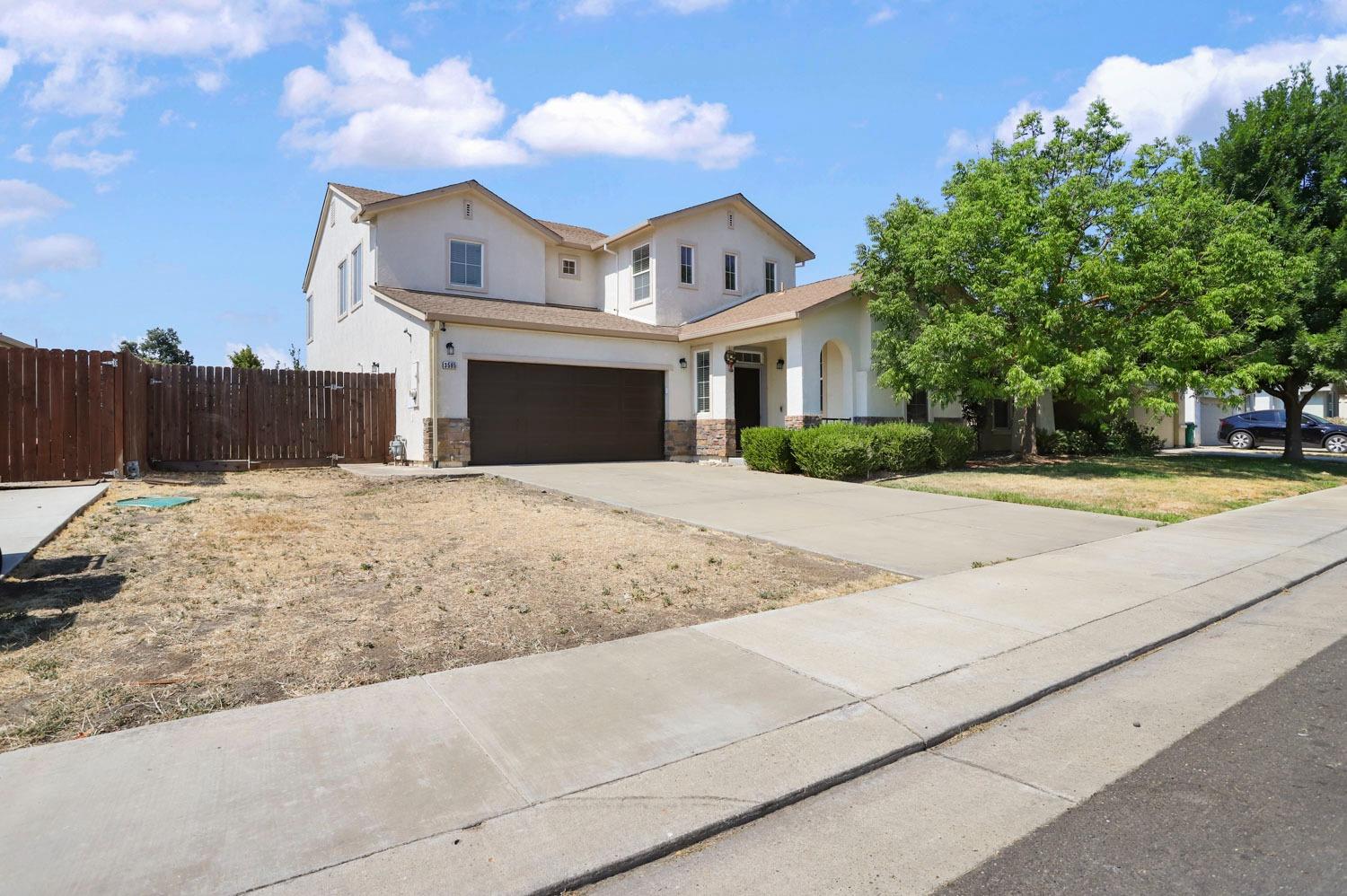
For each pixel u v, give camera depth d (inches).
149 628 195.0
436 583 246.4
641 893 102.5
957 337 569.9
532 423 666.2
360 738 139.4
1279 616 236.2
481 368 639.8
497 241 778.8
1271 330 676.7
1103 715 161.3
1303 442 1026.1
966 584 258.5
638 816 116.9
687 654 187.5
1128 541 339.3
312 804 117.0
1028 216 572.1
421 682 166.2
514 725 146.3
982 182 600.4
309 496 444.1
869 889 102.9
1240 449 1039.6
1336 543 340.2
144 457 546.3
